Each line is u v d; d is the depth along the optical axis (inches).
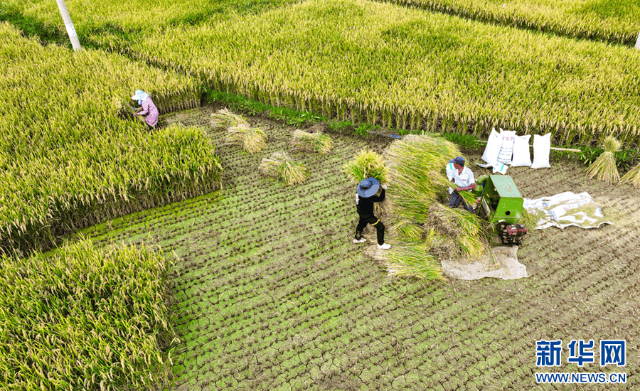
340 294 206.2
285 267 224.4
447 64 421.1
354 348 180.1
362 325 190.4
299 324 192.5
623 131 307.1
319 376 169.9
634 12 555.5
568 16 558.6
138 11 669.3
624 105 324.5
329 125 373.7
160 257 208.4
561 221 244.2
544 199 262.4
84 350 165.8
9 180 253.0
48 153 286.0
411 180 259.4
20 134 313.7
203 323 195.3
